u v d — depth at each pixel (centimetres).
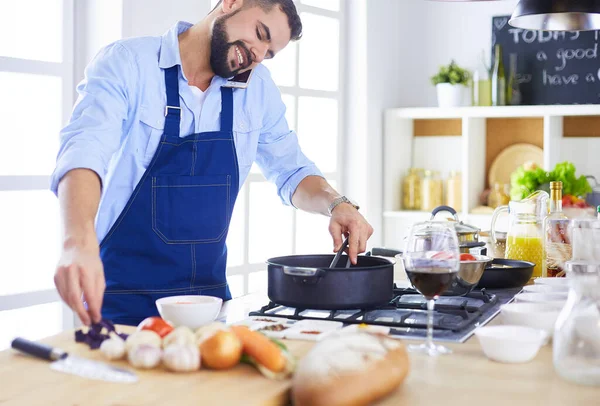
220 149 216
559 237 233
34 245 290
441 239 142
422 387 119
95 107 188
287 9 208
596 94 446
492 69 454
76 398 111
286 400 116
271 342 125
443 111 446
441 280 140
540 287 190
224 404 108
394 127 462
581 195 375
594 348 120
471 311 175
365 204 442
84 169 171
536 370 129
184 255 211
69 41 287
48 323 290
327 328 154
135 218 207
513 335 140
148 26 296
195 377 122
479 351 142
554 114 424
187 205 212
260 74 231
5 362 130
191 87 214
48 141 287
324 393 106
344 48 441
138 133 206
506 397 114
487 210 441
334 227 210
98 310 141
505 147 471
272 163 244
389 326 160
